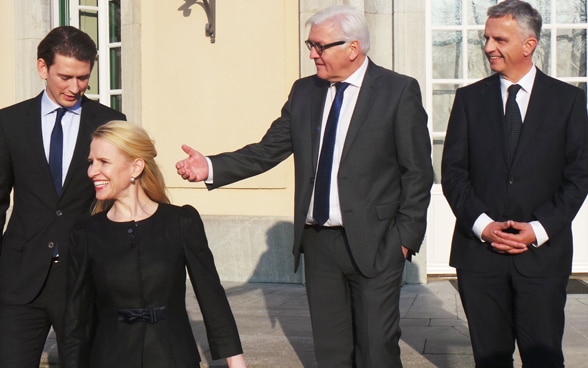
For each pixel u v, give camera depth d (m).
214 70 9.59
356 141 4.93
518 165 4.78
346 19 4.92
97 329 4.04
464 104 4.98
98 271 4.00
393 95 4.95
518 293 4.75
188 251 4.06
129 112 9.96
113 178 4.06
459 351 6.47
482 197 4.85
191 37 9.67
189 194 9.71
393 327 4.94
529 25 4.75
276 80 9.38
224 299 4.10
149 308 3.98
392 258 4.89
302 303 8.30
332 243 5.00
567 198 4.70
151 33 9.84
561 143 4.78
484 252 4.80
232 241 9.41
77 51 4.76
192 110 9.68
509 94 4.84
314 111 5.10
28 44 10.39
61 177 4.91
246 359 6.36
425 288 8.89
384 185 4.96
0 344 4.82
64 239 4.85
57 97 4.85
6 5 10.58
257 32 9.43
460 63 9.45
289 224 9.27
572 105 4.79
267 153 5.23
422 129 4.98
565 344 6.61
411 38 9.20
